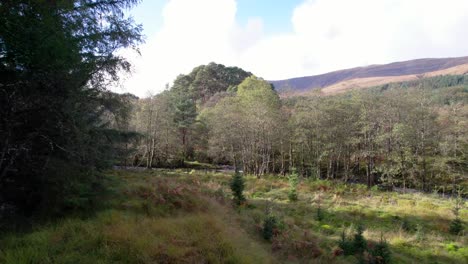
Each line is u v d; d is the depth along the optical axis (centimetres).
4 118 530
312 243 839
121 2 763
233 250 595
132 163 3253
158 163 3669
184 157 3988
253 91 3356
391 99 2930
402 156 2744
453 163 2631
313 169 2920
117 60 833
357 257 788
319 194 1859
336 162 3362
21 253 436
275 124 3019
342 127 2875
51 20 516
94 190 800
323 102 3086
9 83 525
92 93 826
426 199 2022
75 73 652
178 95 4428
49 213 657
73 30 623
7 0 449
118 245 507
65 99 608
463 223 1356
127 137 1052
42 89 565
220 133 3288
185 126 3797
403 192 2447
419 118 2811
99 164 841
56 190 664
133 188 975
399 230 1188
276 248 777
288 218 1186
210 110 4303
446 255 935
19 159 608
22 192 668
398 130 2581
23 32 484
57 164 643
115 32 787
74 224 591
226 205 1158
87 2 687
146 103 3256
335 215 1371
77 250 484
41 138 611
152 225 643
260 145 3180
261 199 1631
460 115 2872
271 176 2661
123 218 680
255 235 864
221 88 7700
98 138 834
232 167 3897
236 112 3180
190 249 552
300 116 2986
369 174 2952
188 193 1047
